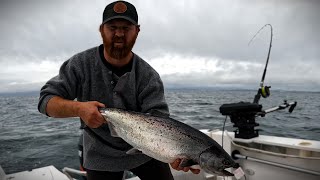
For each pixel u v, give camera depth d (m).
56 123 5.10
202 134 0.90
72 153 2.99
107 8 0.95
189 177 1.51
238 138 1.46
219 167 0.85
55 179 1.30
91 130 1.03
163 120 0.92
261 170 1.43
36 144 3.42
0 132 4.32
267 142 1.37
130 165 1.07
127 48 0.97
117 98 1.04
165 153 0.89
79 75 1.03
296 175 1.31
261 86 1.61
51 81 1.00
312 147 1.24
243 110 1.40
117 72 1.05
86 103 0.89
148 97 1.08
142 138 0.92
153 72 1.12
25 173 1.36
